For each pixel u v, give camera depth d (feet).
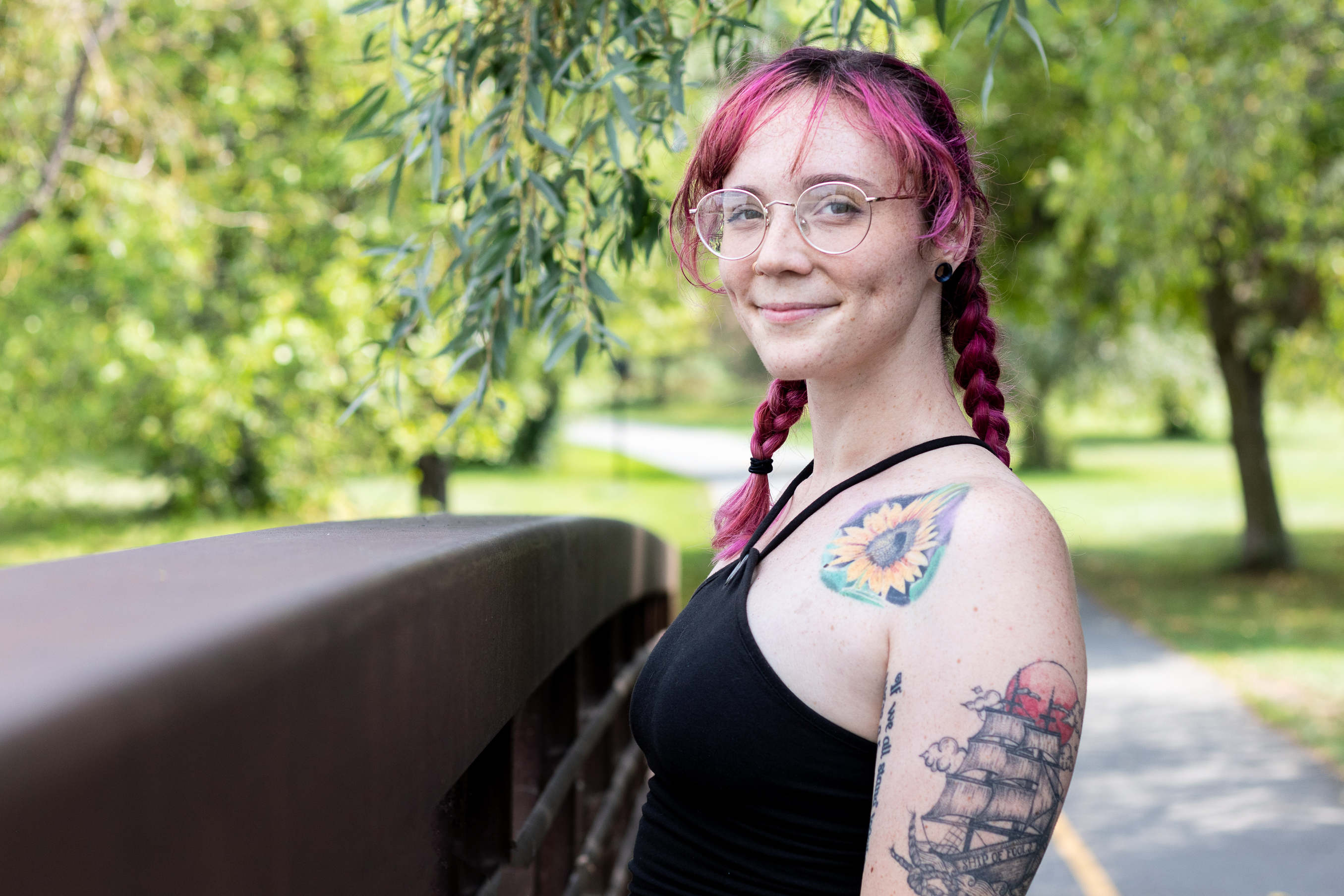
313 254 30.01
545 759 5.24
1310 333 44.19
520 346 34.94
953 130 3.99
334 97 29.53
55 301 30.45
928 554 3.29
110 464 47.32
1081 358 71.72
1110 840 17.63
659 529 61.11
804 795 3.45
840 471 4.00
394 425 29.55
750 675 3.53
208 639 1.63
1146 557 54.95
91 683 1.37
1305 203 32.07
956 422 4.00
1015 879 3.00
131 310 28.73
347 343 26.50
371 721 2.22
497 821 3.81
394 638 2.35
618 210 6.87
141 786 1.40
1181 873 16.15
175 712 1.48
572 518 5.12
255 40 29.43
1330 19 24.13
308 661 1.90
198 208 26.22
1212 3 23.41
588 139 6.84
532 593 3.91
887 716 3.22
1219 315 46.60
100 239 26.50
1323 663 31.19
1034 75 33.81
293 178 28.60
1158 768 21.79
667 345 39.24
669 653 3.97
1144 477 103.65
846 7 6.49
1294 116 25.93
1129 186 27.22
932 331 4.02
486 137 6.89
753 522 5.04
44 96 21.24
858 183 3.68
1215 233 36.14
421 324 7.91
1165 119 25.55
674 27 7.38
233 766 1.64
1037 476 105.60
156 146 24.17
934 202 3.80
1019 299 44.75
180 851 1.50
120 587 1.98
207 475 40.14
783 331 3.79
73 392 31.58
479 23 6.73
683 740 3.63
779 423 4.99
